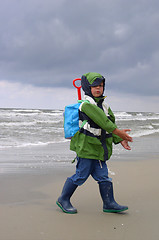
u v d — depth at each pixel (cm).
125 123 2689
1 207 295
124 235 217
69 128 279
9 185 397
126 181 417
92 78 283
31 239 208
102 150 277
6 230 227
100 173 280
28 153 732
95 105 275
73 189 282
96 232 223
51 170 515
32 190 373
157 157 679
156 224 243
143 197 332
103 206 283
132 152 770
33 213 275
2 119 2736
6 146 883
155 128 2062
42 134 1352
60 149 834
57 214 272
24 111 4456
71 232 223
